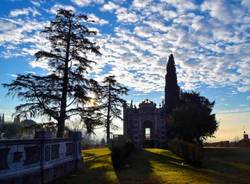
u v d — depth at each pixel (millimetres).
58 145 17156
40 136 14453
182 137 52219
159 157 36125
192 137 52062
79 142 21984
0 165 10688
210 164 32281
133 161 29844
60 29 30078
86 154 35344
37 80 28109
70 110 29516
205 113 50938
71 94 29219
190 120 50531
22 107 27828
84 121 29953
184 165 29312
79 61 29906
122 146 27422
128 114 74562
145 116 72938
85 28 30609
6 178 10859
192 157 31844
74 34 30125
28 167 12859
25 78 27656
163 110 72375
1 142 10695
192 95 56594
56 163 16406
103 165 21438
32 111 27875
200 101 55844
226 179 20703
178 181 17922
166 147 66500
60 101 28906
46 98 27953
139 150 48500
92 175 17219
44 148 14641
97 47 30688
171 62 70312
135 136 72625
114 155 24156
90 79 30406
